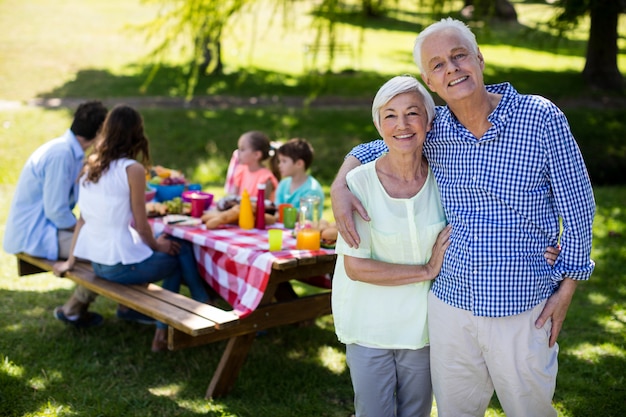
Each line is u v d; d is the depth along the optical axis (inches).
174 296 150.5
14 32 658.8
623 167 380.8
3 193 292.8
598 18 523.2
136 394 145.3
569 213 95.0
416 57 98.5
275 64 610.2
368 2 332.8
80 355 161.9
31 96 461.1
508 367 98.1
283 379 153.6
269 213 174.6
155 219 174.6
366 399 108.7
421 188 102.6
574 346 169.2
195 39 344.8
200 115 417.7
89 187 155.9
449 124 98.9
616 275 217.5
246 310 140.6
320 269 148.3
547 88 530.9
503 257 95.5
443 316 101.1
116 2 848.3
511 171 94.5
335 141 386.9
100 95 474.0
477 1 329.7
